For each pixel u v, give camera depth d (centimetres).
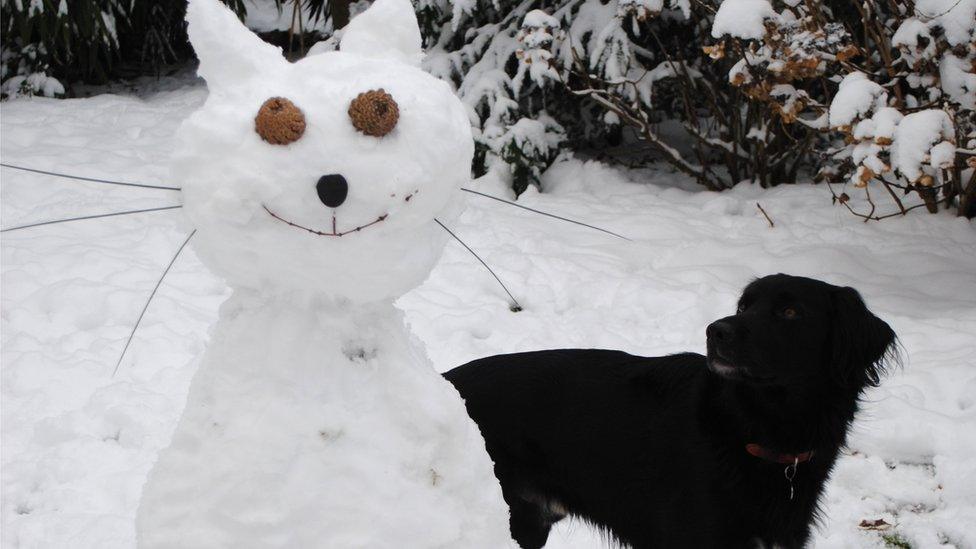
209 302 526
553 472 306
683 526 286
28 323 489
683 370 299
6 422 408
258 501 195
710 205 702
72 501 360
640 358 313
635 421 295
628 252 617
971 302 527
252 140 189
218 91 200
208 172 191
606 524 304
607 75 732
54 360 452
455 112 208
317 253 194
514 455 305
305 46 1159
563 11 770
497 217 666
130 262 561
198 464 201
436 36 832
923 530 354
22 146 772
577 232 652
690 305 524
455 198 212
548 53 685
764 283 296
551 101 820
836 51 572
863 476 386
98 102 923
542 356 315
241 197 188
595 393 302
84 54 1079
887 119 491
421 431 207
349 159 186
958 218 639
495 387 306
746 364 276
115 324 493
